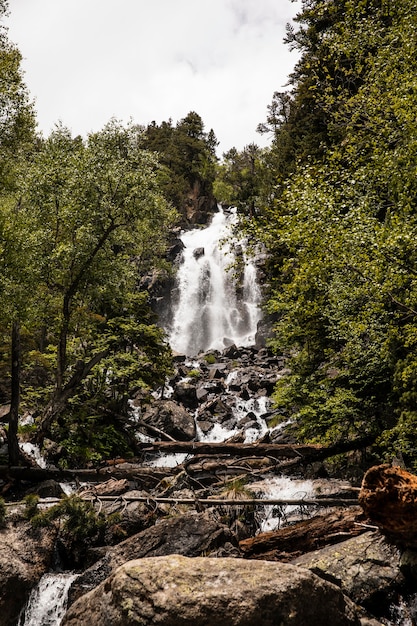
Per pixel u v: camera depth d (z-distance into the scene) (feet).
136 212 57.98
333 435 46.19
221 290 165.07
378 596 24.21
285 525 38.93
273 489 45.73
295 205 33.60
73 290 56.75
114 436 59.36
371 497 24.04
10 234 46.62
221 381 95.81
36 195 56.29
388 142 36.83
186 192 254.27
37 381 73.97
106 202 57.11
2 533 32.07
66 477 47.70
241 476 49.67
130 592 18.57
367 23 41.50
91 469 49.16
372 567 25.41
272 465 53.98
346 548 27.32
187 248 177.99
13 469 45.75
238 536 36.70
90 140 58.65
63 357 57.41
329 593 19.83
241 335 153.69
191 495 42.96
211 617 17.43
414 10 39.17
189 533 31.12
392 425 41.98
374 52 45.85
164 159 259.60
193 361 115.14
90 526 34.30
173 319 156.15
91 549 32.78
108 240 61.11
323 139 90.07
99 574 29.40
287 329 54.80
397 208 36.01
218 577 18.97
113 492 42.88
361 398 44.24
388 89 39.01
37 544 32.12
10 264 46.47
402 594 24.22
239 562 19.94
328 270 34.68
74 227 57.26
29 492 43.34
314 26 73.10
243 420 77.30
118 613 18.33
